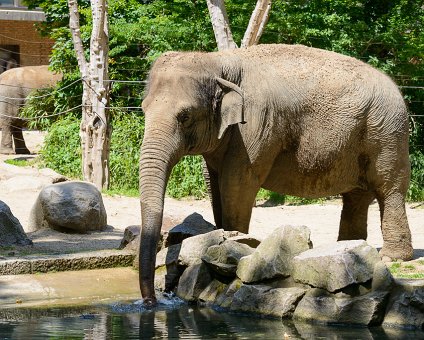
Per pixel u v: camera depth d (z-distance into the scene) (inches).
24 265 397.7
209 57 392.2
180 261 383.2
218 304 356.2
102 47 727.1
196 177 745.6
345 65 415.8
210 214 636.1
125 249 436.1
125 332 304.5
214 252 368.5
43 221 508.7
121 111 811.4
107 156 733.9
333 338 296.7
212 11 681.6
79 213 502.0
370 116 410.9
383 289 322.3
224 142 395.2
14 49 1236.5
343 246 333.4
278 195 734.5
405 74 849.5
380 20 864.9
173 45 839.1
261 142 393.1
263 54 406.6
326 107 403.5
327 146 405.4
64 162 800.9
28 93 924.0
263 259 348.5
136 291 385.1
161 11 888.9
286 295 334.0
